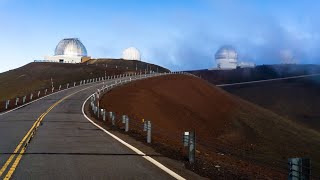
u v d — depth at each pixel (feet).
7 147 52.24
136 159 44.24
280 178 46.78
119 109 146.61
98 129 82.43
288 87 442.50
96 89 246.06
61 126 86.58
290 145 163.63
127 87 225.35
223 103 234.38
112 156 46.16
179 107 190.08
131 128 92.17
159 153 49.90
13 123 92.48
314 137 196.95
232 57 588.91
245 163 62.18
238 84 472.85
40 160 42.22
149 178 33.83
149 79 275.18
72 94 219.20
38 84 343.67
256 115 221.05
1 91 316.40
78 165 39.58
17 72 420.36
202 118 183.83
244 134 173.47
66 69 419.95
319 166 118.83
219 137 161.27
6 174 34.37
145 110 156.97
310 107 374.02
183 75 330.95
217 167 43.09
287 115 352.49
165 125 142.20
